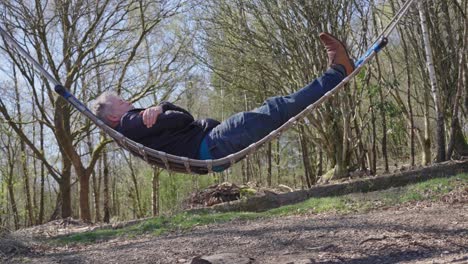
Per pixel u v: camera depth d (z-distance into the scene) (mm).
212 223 11039
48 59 16266
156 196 24609
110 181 32688
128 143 4273
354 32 16938
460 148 14734
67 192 17984
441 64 15656
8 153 23547
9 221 24719
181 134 4312
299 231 8719
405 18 15297
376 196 11852
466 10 14172
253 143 4148
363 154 17047
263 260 7172
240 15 17172
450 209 9375
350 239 7789
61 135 16828
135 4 17156
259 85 18391
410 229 8016
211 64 18516
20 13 15555
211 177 28391
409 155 20375
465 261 5910
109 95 4566
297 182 24875
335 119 17016
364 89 17266
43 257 9312
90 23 16266
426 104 16031
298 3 15922
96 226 13141
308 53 16516
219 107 25750
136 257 8148
